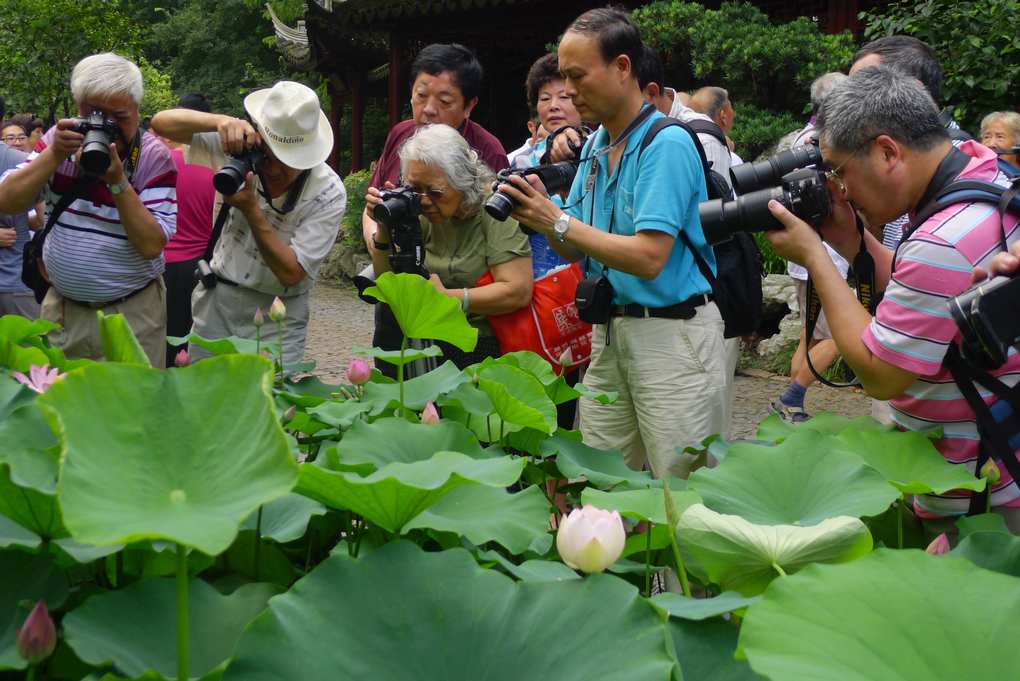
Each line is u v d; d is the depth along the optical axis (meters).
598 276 2.93
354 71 18.36
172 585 1.30
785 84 9.97
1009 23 7.61
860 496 1.67
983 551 1.49
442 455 1.44
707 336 2.86
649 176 2.70
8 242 5.14
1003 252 1.84
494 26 14.52
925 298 1.92
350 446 1.78
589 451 2.20
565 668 1.13
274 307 2.48
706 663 1.22
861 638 1.05
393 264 3.02
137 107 3.44
